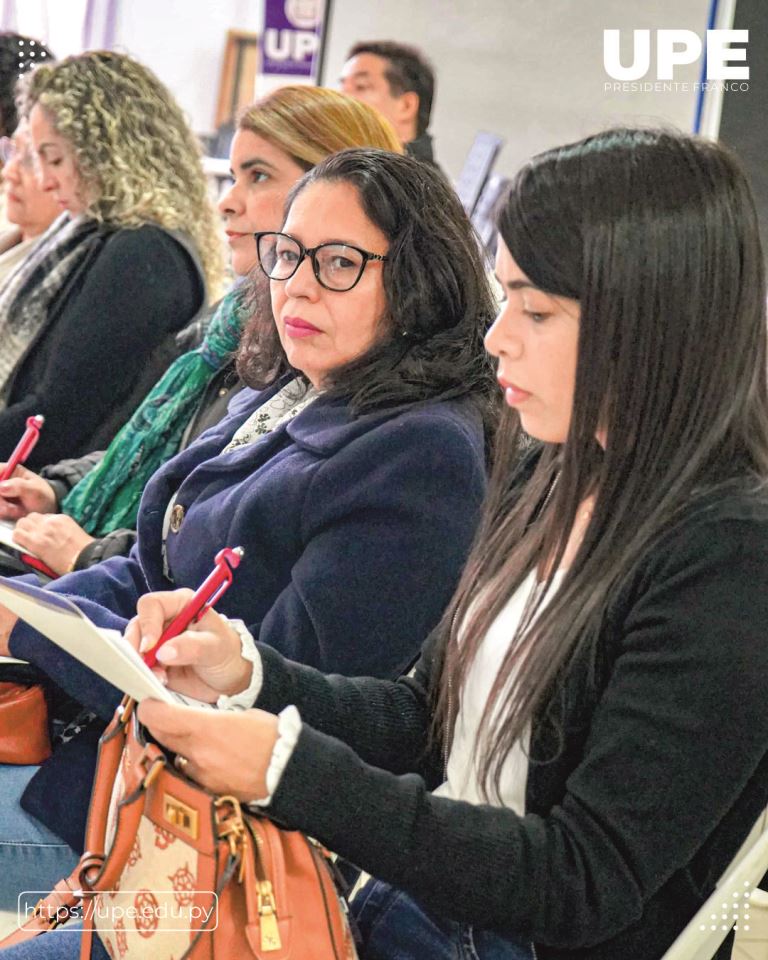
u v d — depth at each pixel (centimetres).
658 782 88
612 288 90
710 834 95
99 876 98
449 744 110
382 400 134
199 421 190
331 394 139
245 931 94
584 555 96
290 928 93
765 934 169
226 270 256
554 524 98
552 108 301
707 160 91
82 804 140
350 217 133
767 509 90
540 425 99
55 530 181
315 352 138
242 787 91
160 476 157
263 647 111
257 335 159
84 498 192
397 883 91
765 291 94
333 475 130
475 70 308
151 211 220
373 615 127
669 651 89
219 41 344
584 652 94
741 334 91
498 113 307
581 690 95
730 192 91
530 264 93
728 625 88
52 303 221
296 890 95
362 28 318
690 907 97
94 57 227
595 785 90
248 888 92
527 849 90
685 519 91
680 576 89
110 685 139
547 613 96
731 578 88
